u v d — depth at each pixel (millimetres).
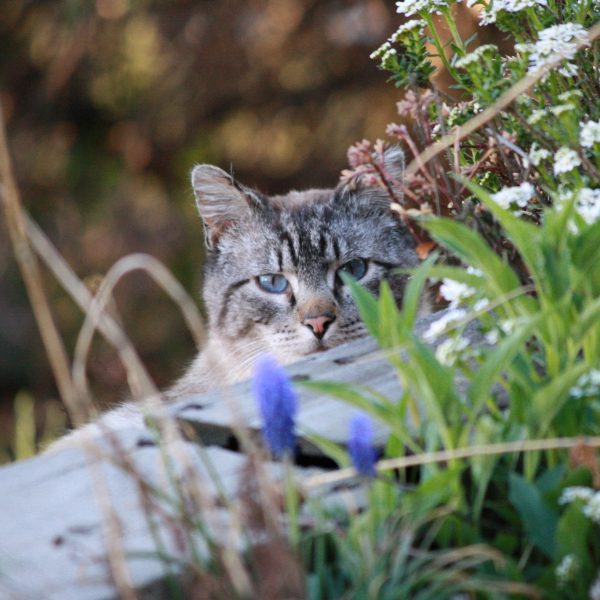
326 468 4844
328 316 9062
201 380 8977
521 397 4477
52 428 10906
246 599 3770
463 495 4426
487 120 6094
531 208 6406
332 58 19109
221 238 9859
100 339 17844
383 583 4039
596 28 6012
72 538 4219
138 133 19562
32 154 19406
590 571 4098
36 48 19234
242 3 18828
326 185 19438
